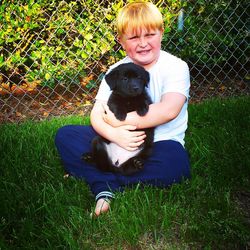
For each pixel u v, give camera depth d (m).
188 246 0.90
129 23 1.09
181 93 1.11
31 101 1.95
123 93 1.08
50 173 1.20
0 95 1.97
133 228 0.92
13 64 1.86
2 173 1.20
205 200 1.02
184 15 1.90
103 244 0.90
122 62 1.22
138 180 1.10
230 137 1.37
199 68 2.10
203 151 1.27
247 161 1.19
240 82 2.09
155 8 1.11
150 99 1.13
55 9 1.85
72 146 1.17
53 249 0.88
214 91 2.03
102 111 1.14
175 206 0.99
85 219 0.97
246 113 1.56
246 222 0.98
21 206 1.02
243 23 1.96
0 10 1.76
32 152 1.31
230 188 1.09
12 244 0.90
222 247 0.89
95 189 1.09
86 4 1.83
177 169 1.09
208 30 1.94
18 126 1.57
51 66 1.89
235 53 2.07
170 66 1.14
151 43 1.11
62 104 1.93
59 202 1.02
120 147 1.09
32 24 1.82
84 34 1.85
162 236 0.93
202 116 1.59
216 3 1.89
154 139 1.12
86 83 2.00
